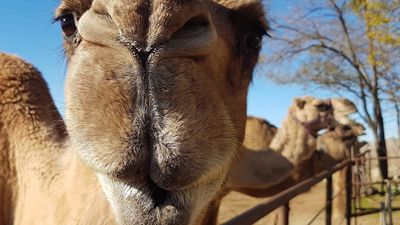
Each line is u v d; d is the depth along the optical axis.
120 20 0.29
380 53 3.87
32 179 0.61
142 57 0.29
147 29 0.29
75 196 0.50
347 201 1.97
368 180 3.44
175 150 0.29
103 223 0.45
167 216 0.32
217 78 0.42
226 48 0.46
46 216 0.55
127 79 0.29
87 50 0.30
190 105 0.30
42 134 0.65
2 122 0.67
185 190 0.33
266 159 1.63
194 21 0.32
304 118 1.94
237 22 0.49
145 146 0.29
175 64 0.30
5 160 0.66
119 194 0.32
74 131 0.30
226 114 0.34
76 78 0.30
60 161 0.61
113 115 0.29
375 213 2.56
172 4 0.29
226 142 0.33
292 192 0.85
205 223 0.58
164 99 0.29
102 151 0.29
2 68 0.70
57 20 0.43
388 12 3.59
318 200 2.87
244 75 0.50
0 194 0.65
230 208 2.22
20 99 0.68
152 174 0.30
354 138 2.23
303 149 1.89
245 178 1.59
